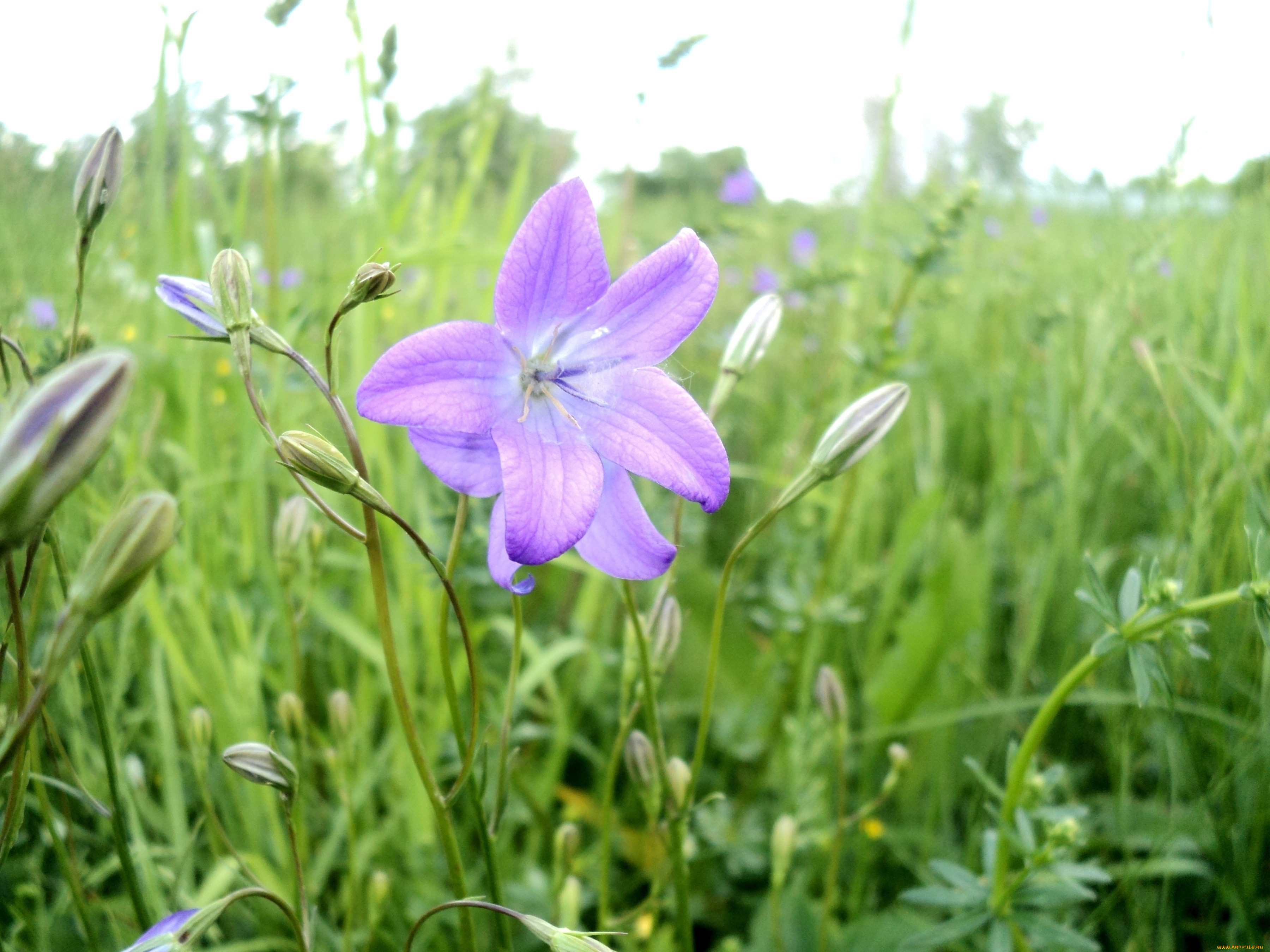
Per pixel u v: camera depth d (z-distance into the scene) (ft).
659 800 0.43
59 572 0.36
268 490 0.74
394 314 0.84
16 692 0.36
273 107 0.66
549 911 0.55
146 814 0.52
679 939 0.56
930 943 0.43
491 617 0.74
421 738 0.57
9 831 0.31
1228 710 0.59
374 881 0.46
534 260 0.35
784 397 1.11
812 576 0.78
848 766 0.70
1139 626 0.39
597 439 0.35
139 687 0.63
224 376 0.77
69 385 0.22
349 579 0.73
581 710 0.69
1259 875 0.55
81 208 0.36
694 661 0.73
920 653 0.65
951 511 0.85
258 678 0.56
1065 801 0.63
